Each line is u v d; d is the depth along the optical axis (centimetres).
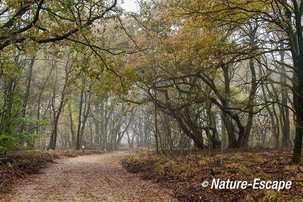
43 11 959
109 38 2033
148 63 1423
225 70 1694
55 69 2603
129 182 1029
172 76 1377
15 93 1223
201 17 1020
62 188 866
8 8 905
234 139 1916
